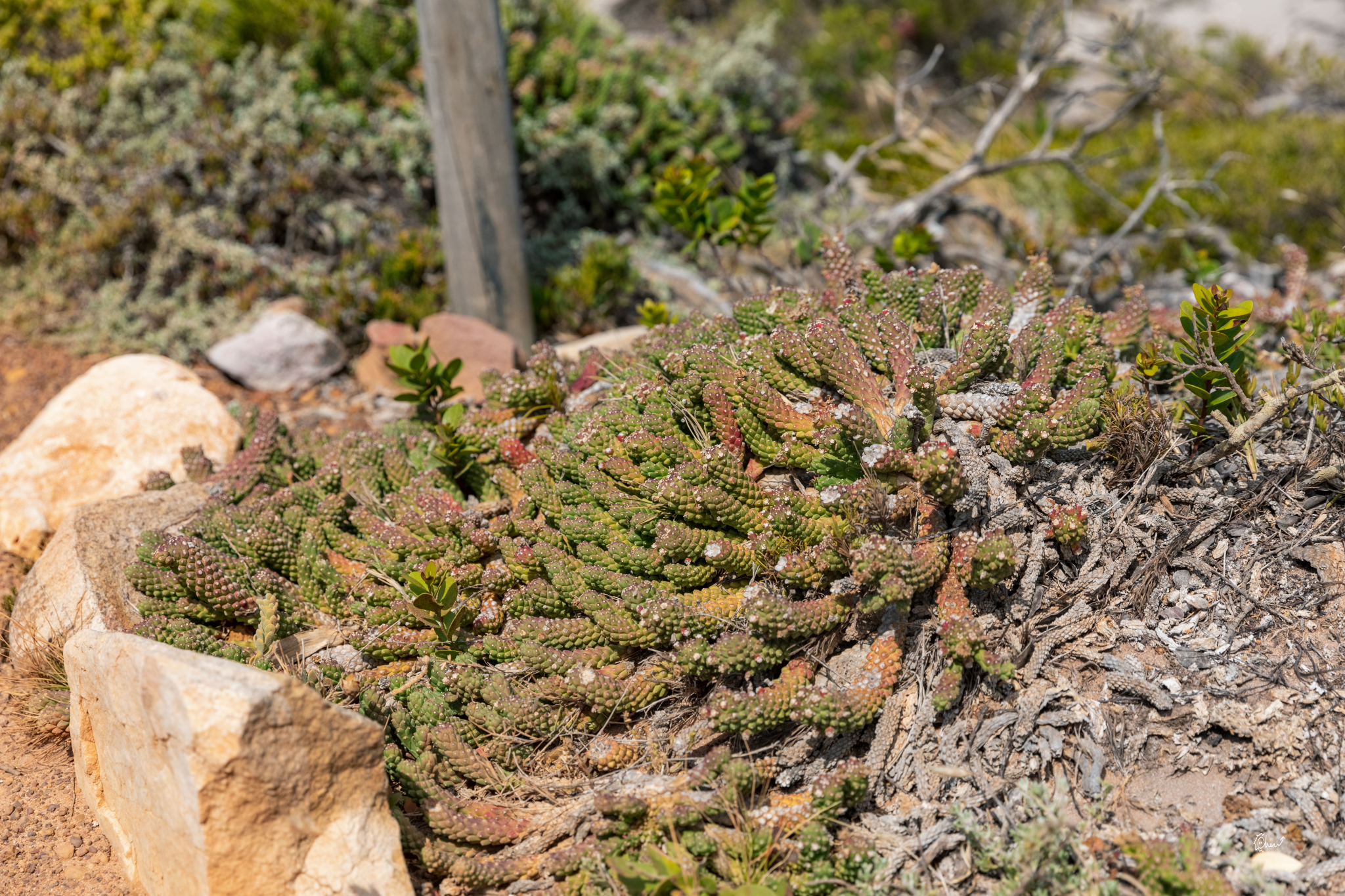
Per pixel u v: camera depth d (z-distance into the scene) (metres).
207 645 1.60
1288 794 1.51
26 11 2.27
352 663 1.63
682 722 1.58
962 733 1.54
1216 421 1.65
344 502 1.73
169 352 2.07
